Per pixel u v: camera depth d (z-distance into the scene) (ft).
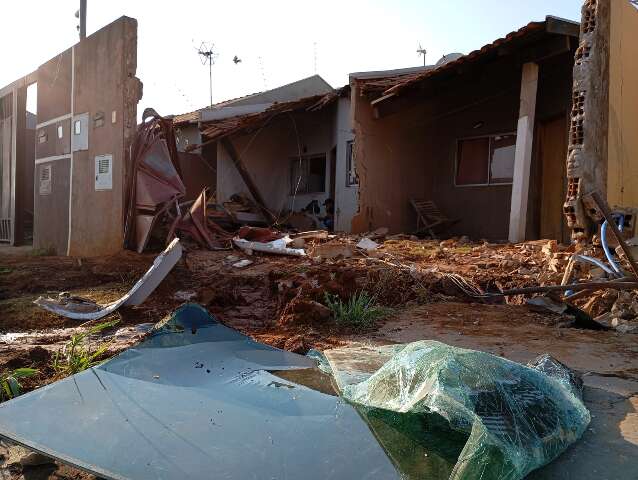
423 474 8.03
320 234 35.19
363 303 19.25
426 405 8.87
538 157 37.68
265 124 53.01
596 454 8.97
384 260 27.25
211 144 61.11
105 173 34.58
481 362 9.59
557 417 9.18
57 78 41.01
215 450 8.68
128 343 16.19
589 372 13.11
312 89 67.56
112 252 33.68
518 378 9.55
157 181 32.55
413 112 43.11
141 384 11.25
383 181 42.19
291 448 8.77
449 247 32.65
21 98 54.08
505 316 19.27
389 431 9.24
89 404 10.23
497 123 40.37
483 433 7.88
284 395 10.81
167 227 32.71
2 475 9.02
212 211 50.16
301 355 13.84
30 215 67.00
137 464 8.27
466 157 42.68
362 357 13.01
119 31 33.37
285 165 57.36
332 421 9.65
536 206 37.70
